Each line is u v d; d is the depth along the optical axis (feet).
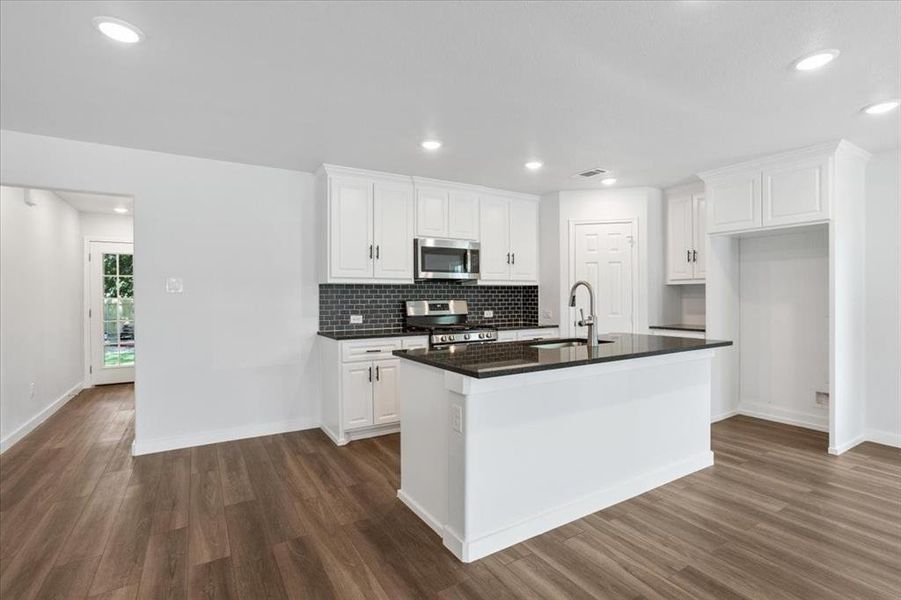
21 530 7.83
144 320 11.72
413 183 14.34
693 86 8.07
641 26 6.25
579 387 8.35
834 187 11.16
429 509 8.06
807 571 6.57
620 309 15.80
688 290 16.65
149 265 11.76
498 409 7.30
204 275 12.38
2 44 6.57
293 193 13.55
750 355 14.83
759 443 12.19
